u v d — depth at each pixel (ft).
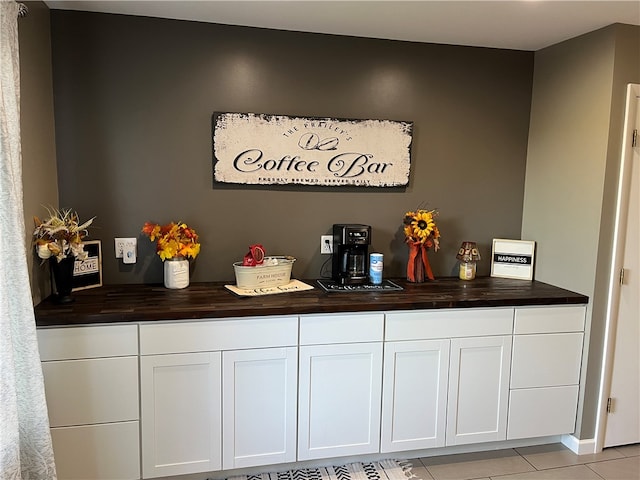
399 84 9.51
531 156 10.14
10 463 5.59
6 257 5.72
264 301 7.82
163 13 8.17
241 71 8.81
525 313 8.56
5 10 5.62
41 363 6.83
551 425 8.99
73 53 8.18
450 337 8.29
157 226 8.40
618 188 8.37
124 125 8.50
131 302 7.61
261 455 7.84
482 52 9.82
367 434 8.22
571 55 9.00
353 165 9.40
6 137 5.52
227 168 8.87
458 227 10.15
